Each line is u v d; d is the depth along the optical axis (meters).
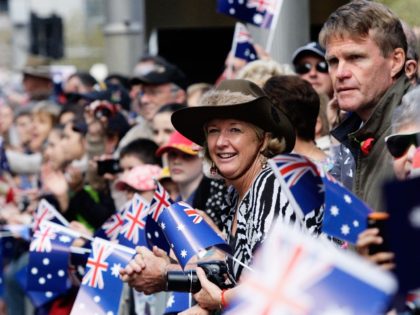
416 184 7.10
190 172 15.66
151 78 20.30
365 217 8.73
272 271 7.42
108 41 32.38
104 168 17.89
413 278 7.16
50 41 54.25
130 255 12.95
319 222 10.09
